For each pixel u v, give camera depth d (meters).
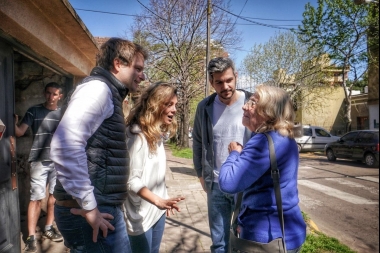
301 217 1.95
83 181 1.66
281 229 1.83
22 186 5.12
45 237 4.25
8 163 3.09
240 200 2.05
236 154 2.04
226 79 2.91
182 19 18.20
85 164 1.68
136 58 2.07
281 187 1.85
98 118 1.76
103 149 1.82
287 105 1.96
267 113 1.93
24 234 4.38
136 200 2.45
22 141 5.11
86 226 1.80
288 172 1.87
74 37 4.90
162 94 2.46
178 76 19.02
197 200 6.70
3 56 3.17
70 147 1.63
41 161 4.07
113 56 1.99
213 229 3.08
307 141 19.97
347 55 20.66
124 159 1.94
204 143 3.16
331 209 6.73
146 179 2.45
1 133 2.60
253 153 1.86
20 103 5.32
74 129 1.65
